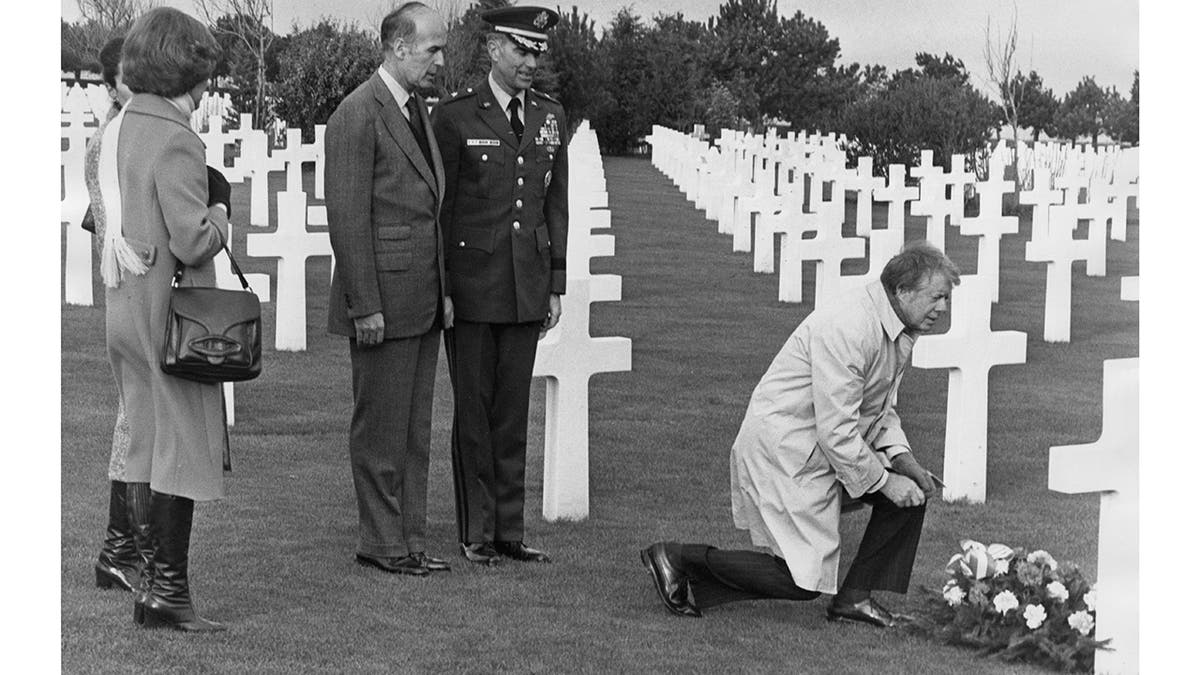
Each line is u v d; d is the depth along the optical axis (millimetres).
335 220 5711
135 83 4926
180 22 4922
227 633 5109
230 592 5566
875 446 5492
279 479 7242
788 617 5562
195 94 5012
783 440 5285
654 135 27297
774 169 22344
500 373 6172
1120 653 4980
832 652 5156
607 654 5082
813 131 25594
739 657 5090
